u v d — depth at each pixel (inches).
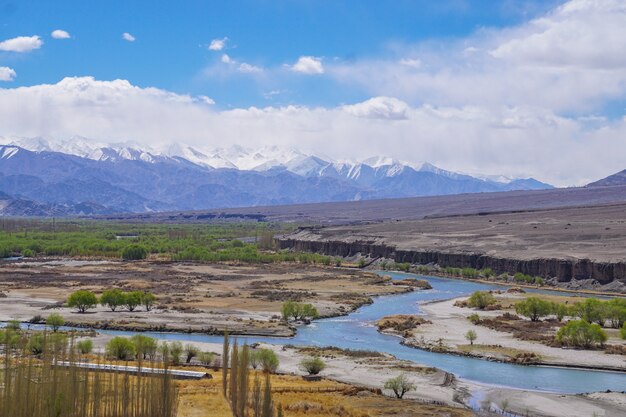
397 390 3959.2
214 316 6648.6
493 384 4320.9
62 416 3095.5
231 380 3681.1
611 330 6048.2
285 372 4475.9
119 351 4608.8
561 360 4874.5
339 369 4544.8
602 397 3983.8
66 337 4606.3
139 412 3262.8
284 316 6609.3
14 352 4475.9
